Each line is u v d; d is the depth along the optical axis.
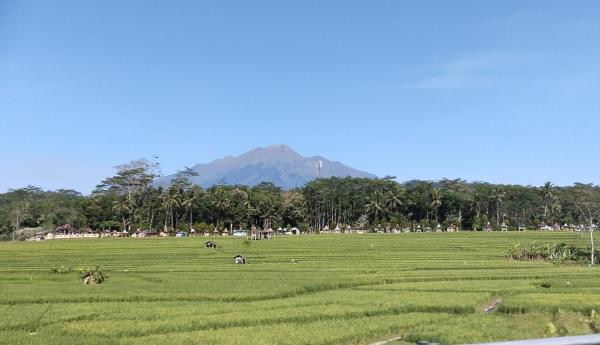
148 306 32.56
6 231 171.62
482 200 193.88
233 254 77.19
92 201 180.00
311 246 94.56
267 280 45.09
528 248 76.81
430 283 44.00
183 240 122.38
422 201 190.62
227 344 22.62
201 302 34.59
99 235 158.62
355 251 82.19
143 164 186.12
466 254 76.19
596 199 99.38
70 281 46.03
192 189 180.12
